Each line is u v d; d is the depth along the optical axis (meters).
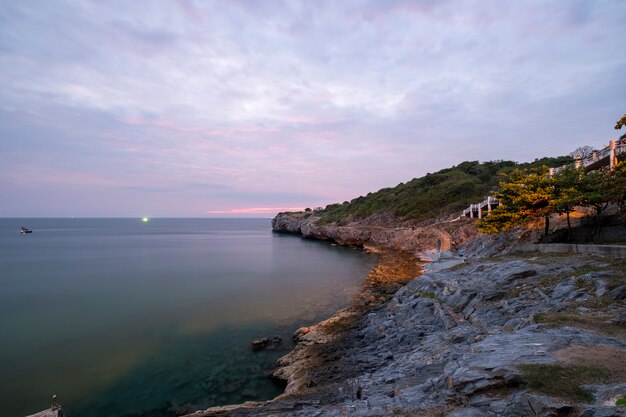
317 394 12.88
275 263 56.16
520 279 18.20
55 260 61.75
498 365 8.27
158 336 23.05
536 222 29.73
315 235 107.19
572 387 6.93
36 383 17.16
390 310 23.45
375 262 54.91
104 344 21.86
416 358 13.45
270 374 17.19
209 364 18.75
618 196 20.78
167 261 59.94
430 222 71.50
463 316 17.39
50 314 28.36
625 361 7.98
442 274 25.36
